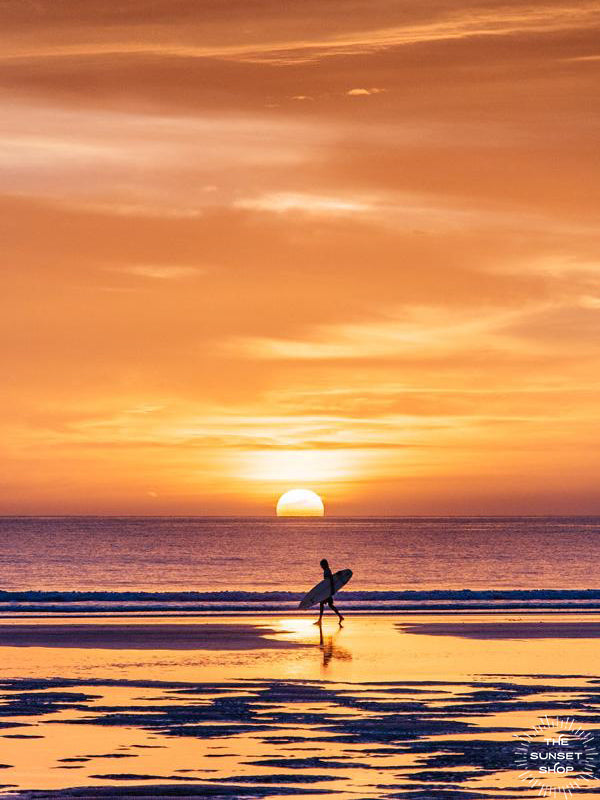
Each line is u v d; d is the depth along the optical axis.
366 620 86.81
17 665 60.12
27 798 32.16
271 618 88.50
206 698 49.25
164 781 34.28
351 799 32.22
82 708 46.75
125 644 69.69
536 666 59.66
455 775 35.19
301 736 41.09
